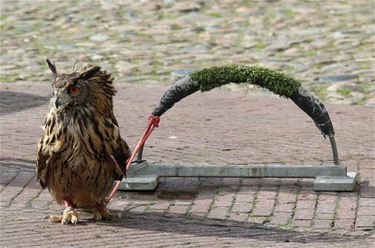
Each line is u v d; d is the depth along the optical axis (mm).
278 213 12188
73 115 11156
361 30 25047
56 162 11320
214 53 22922
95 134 11203
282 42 23938
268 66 21469
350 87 19516
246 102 18516
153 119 13258
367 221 11781
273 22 26312
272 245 10914
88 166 11281
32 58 22594
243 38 24516
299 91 13078
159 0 29562
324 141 15641
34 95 19156
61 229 11602
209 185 13406
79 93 11117
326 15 27141
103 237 11273
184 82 13188
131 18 27203
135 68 21469
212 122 17000
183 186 13398
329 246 10852
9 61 22328
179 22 26609
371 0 29344
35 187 13391
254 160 14602
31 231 11516
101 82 11266
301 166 13211
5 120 17219
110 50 23391
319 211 12203
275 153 14992
